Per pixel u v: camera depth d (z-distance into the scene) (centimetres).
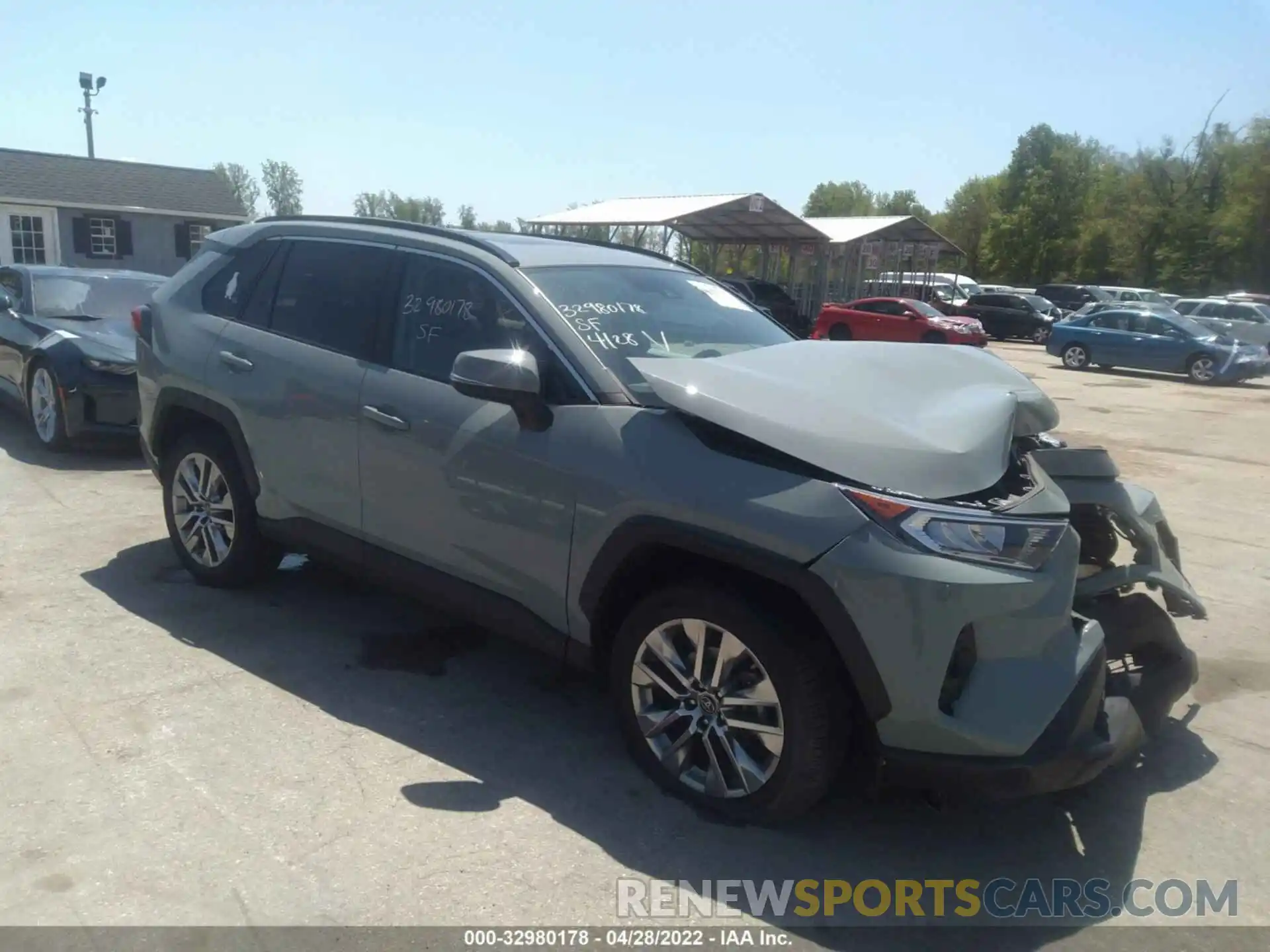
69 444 761
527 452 349
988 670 290
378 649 444
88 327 818
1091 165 7194
